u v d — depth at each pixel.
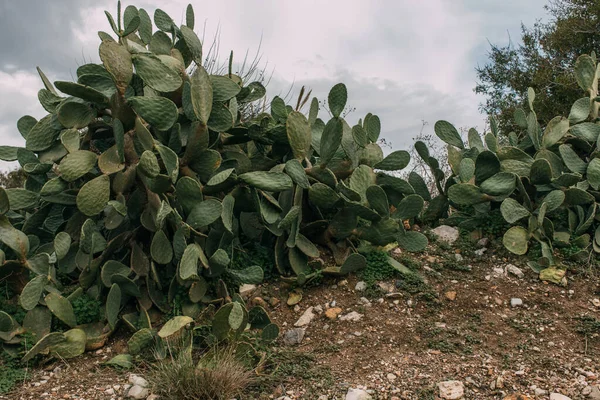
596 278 4.47
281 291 4.53
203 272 4.30
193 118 4.44
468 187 5.12
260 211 4.36
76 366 3.74
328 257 4.89
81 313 4.11
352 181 4.87
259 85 5.53
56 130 4.69
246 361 3.57
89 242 4.10
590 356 3.62
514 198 5.19
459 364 3.54
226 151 4.86
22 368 3.71
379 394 3.23
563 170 5.31
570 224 4.88
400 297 4.33
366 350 3.77
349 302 4.34
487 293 4.37
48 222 4.75
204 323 4.06
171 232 4.42
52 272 4.37
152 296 4.20
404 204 4.76
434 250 5.03
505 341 3.81
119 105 4.23
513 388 3.26
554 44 14.21
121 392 3.35
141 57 4.20
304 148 4.68
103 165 4.21
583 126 5.34
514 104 14.34
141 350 3.80
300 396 3.24
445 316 4.14
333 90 4.52
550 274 4.48
